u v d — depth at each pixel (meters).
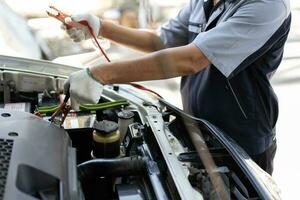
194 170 1.08
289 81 3.53
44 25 2.85
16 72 1.51
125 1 3.03
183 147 1.19
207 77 1.47
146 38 1.71
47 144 0.93
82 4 3.18
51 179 0.85
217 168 1.11
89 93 1.21
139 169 1.08
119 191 1.03
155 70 1.25
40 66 1.60
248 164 1.14
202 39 1.29
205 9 1.54
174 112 1.36
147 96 1.52
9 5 2.86
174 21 1.73
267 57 1.44
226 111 1.49
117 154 1.18
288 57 3.76
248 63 1.33
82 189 1.01
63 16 1.58
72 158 0.98
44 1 3.15
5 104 1.47
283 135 2.97
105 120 1.27
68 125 1.28
